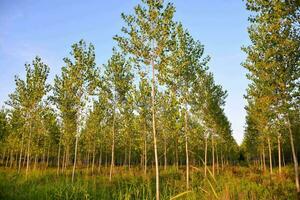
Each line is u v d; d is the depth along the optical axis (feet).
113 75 86.22
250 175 87.61
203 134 98.94
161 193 44.73
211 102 95.04
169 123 82.07
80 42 77.30
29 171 97.60
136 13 49.88
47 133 120.78
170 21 48.91
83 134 116.88
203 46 75.41
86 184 50.34
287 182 71.00
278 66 60.13
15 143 128.47
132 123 97.96
